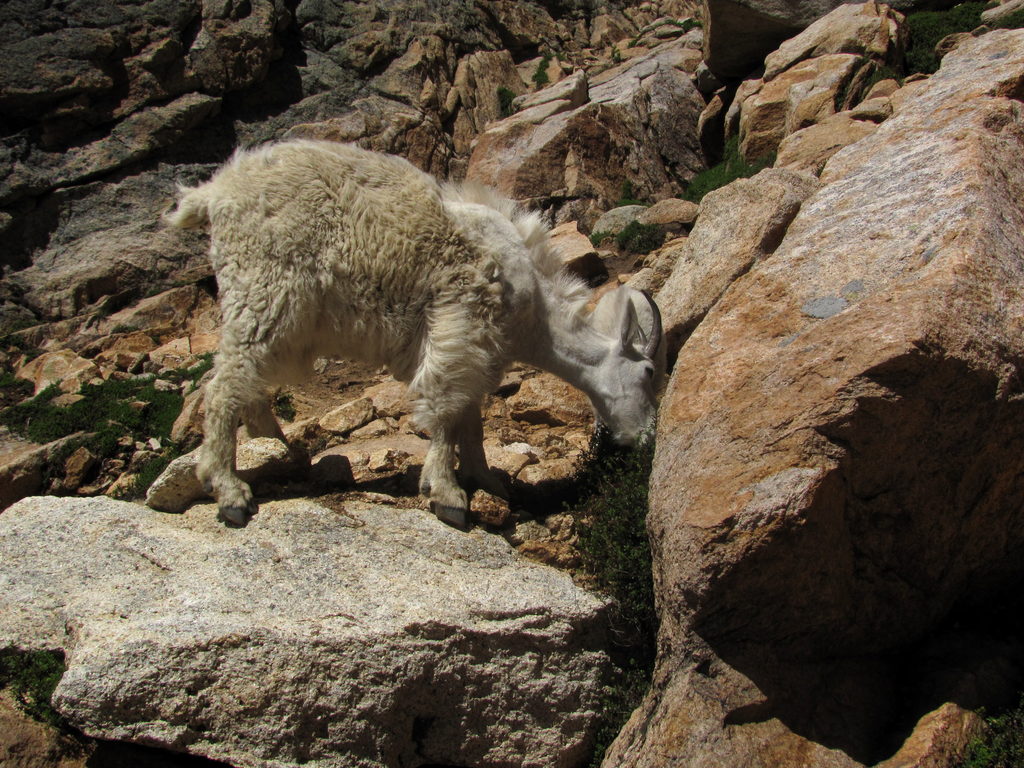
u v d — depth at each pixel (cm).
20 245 427
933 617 184
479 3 625
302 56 527
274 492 222
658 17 761
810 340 177
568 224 415
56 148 444
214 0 480
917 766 157
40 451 304
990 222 185
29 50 434
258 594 184
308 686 173
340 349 220
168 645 169
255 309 206
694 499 171
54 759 178
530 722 190
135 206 448
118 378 356
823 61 439
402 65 547
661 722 169
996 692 173
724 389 182
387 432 298
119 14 456
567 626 195
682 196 504
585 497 238
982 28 432
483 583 198
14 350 386
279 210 206
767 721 169
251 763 170
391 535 207
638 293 267
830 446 164
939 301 165
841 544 170
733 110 496
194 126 476
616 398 239
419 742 184
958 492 172
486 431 300
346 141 505
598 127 502
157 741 166
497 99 583
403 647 179
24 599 185
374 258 210
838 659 180
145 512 212
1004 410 164
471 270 215
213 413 206
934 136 229
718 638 173
